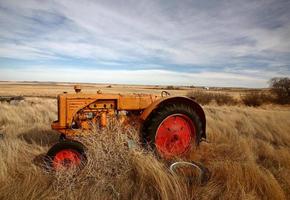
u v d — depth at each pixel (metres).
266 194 3.54
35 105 13.62
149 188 3.57
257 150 5.88
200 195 3.44
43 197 3.28
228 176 3.80
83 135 4.80
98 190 3.50
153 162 4.03
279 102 31.22
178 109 5.26
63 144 4.11
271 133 7.84
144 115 5.04
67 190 3.44
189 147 5.39
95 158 4.11
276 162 5.13
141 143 4.95
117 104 5.34
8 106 12.89
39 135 6.50
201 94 28.81
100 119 5.17
